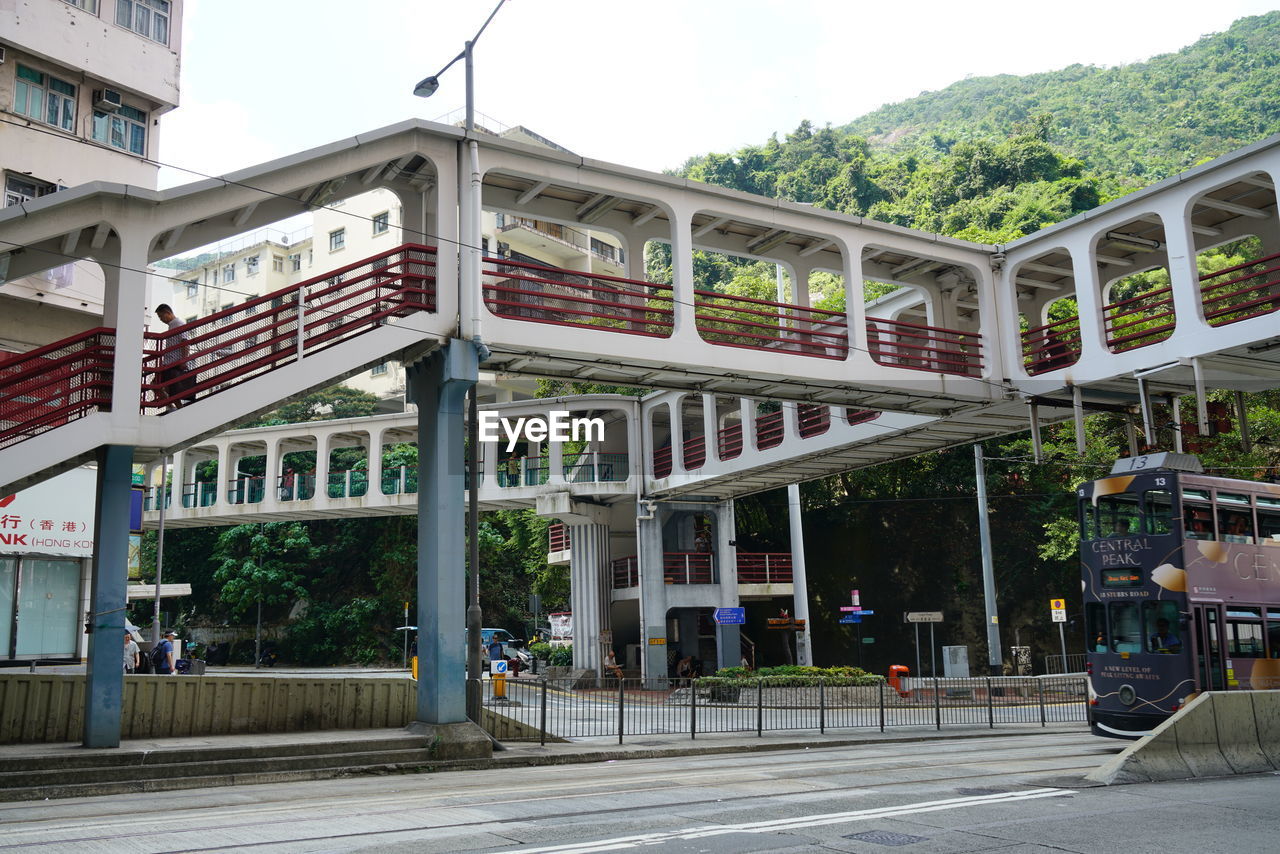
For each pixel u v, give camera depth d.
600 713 21.19
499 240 51.84
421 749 15.39
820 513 47.25
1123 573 17.19
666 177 19.05
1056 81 188.38
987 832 8.42
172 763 13.46
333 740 15.11
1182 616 16.25
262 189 15.71
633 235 20.98
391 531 50.84
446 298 16.88
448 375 16.69
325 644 48.91
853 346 20.88
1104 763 13.87
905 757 15.45
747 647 41.66
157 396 15.36
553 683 35.47
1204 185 19.09
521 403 35.38
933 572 45.25
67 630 23.25
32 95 22.14
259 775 13.33
